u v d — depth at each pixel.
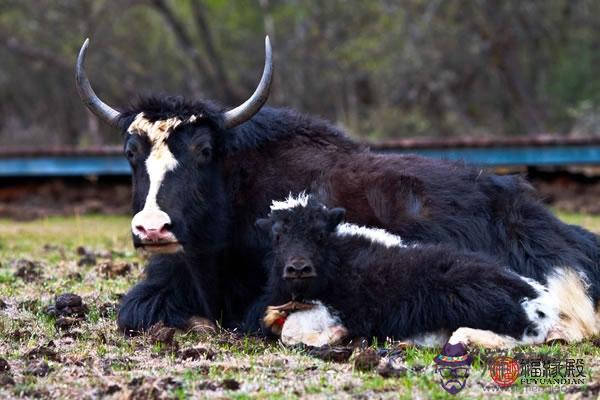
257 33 52.94
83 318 13.19
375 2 48.06
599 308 12.66
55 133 50.22
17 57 51.47
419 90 49.59
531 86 50.03
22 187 30.11
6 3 48.81
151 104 12.42
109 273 16.41
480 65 47.72
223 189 12.59
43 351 10.70
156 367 10.24
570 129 47.09
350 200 12.63
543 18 47.84
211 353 10.77
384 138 44.31
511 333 11.12
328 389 9.30
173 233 11.69
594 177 29.80
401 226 12.48
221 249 12.52
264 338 11.70
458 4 47.56
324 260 11.33
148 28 51.94
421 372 9.86
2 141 48.50
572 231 13.23
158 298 12.54
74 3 49.59
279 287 11.45
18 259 18.47
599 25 48.66
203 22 48.81
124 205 29.16
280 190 12.73
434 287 11.21
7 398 9.11
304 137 13.38
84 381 9.64
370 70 47.56
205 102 12.51
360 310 11.30
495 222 12.90
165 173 11.95
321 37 49.44
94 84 49.88
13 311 13.30
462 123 47.84
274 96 48.59
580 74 48.75
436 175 12.95
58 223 25.56
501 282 11.29
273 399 8.98
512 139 28.36
